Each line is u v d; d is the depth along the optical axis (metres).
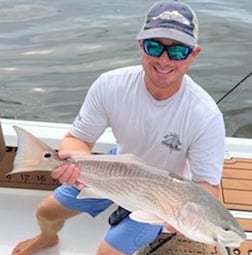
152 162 2.39
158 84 2.18
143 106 2.28
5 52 6.62
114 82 2.33
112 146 2.94
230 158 3.23
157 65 2.13
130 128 2.34
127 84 2.31
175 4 2.13
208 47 7.15
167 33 2.07
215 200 1.92
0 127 2.74
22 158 2.00
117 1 9.05
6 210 3.08
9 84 5.66
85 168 1.99
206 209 1.87
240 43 7.32
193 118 2.24
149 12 2.15
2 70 6.05
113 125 2.40
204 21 8.20
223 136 2.29
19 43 6.94
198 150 2.27
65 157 2.02
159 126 2.28
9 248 2.83
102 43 7.06
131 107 2.30
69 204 2.56
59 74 6.00
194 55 2.18
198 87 2.30
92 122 2.42
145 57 2.15
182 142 2.29
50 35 7.26
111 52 6.77
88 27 7.63
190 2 9.27
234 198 2.94
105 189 1.98
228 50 7.05
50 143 3.01
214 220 1.88
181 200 1.88
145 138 2.33
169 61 2.11
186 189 1.88
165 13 2.09
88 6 8.70
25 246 2.76
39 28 7.52
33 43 6.96
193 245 2.62
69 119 4.93
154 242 2.63
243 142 3.36
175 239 2.64
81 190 2.05
